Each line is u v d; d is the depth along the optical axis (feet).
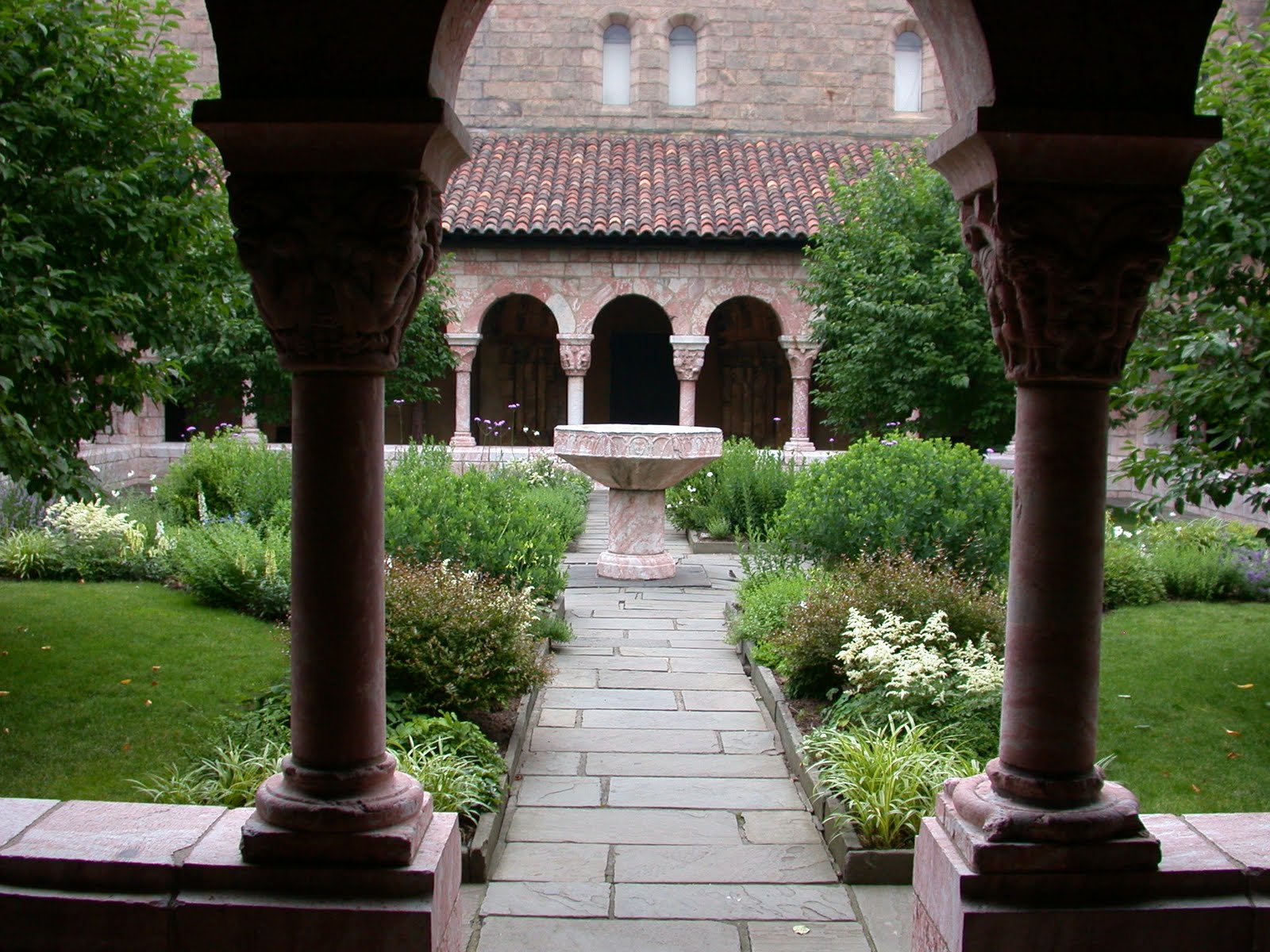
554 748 18.19
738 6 66.54
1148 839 10.08
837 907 12.68
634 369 75.00
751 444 47.39
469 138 10.57
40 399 20.35
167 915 9.72
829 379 51.67
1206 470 19.83
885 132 66.90
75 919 9.84
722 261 57.67
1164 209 9.77
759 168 62.59
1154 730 19.16
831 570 25.88
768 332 73.20
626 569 33.50
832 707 18.93
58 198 20.53
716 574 34.94
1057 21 9.43
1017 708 10.41
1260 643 24.75
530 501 34.65
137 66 22.41
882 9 66.44
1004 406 46.16
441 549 25.38
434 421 72.64
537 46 66.69
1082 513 10.16
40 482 20.67
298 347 9.95
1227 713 20.01
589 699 21.04
